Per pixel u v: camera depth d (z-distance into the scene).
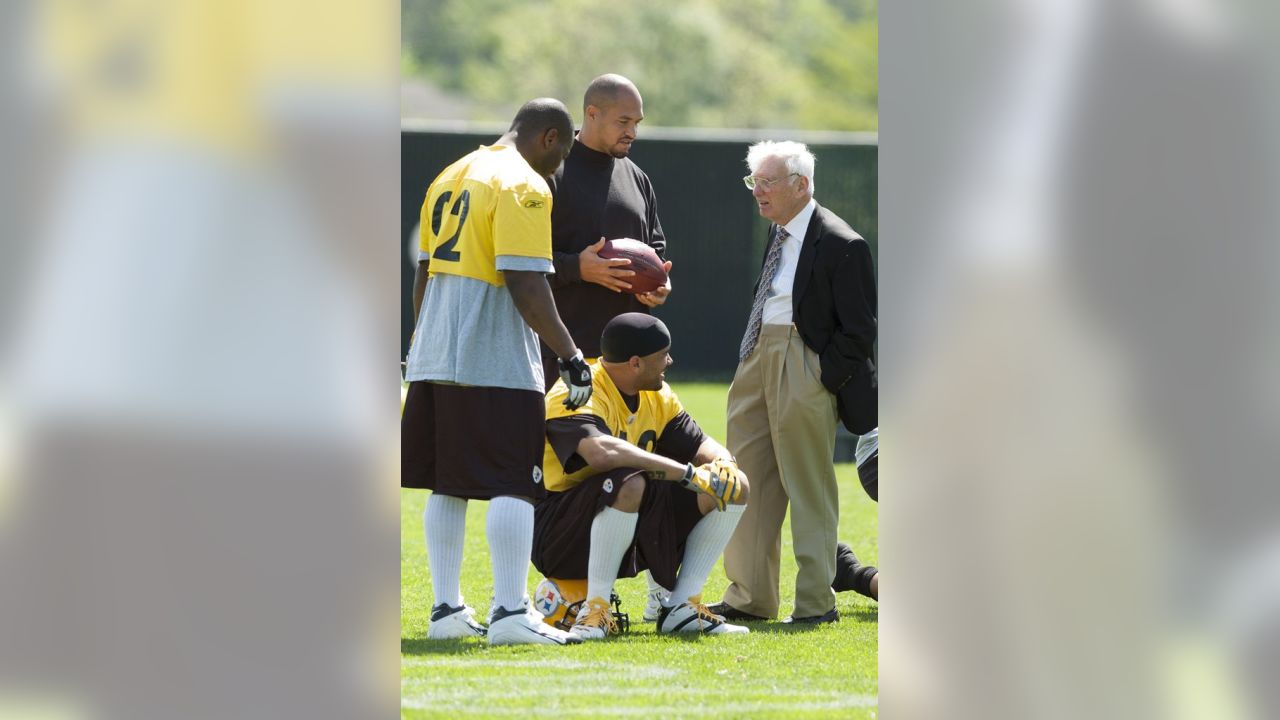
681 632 18.80
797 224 20.30
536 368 17.83
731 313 60.00
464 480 17.64
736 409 20.53
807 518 20.06
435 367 17.52
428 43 177.00
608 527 18.20
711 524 18.84
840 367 19.86
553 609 19.27
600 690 15.13
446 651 17.05
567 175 21.81
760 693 15.09
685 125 157.50
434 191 18.23
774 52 166.50
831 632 19.11
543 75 159.25
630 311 21.77
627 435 19.09
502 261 17.23
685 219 59.69
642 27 158.75
